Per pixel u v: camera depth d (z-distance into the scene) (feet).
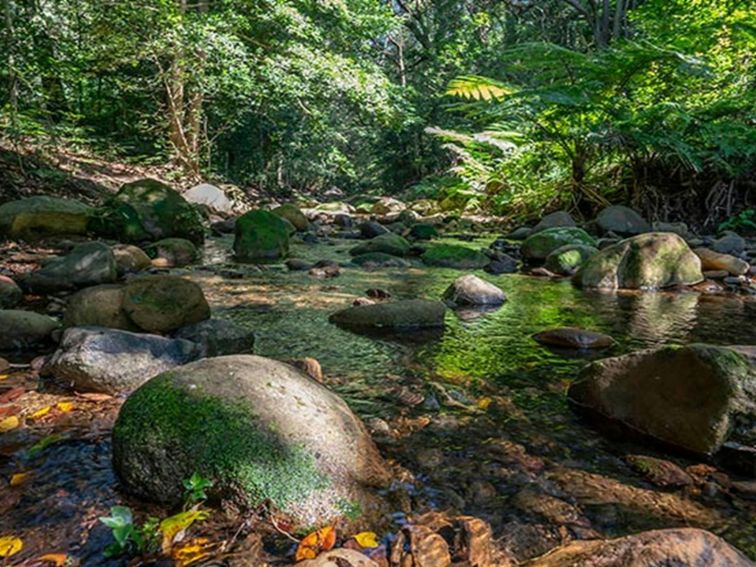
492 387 7.91
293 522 4.62
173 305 9.54
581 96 26.63
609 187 30.45
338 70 37.88
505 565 4.23
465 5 65.31
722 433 5.98
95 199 27.07
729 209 25.82
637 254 15.84
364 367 8.61
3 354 8.66
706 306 13.30
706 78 27.09
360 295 13.58
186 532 4.50
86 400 7.02
